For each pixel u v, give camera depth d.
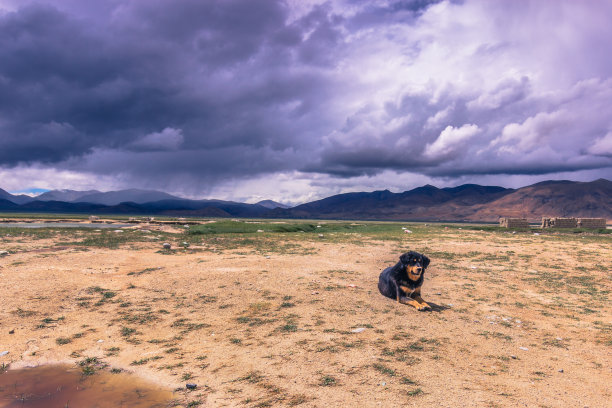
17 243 17.95
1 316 7.36
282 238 24.30
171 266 13.28
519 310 8.63
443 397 4.10
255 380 4.64
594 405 3.97
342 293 9.61
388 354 5.49
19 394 4.39
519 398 4.11
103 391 4.47
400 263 8.84
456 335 6.59
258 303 8.64
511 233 28.45
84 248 17.12
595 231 31.25
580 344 6.31
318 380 4.58
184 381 4.72
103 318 7.57
